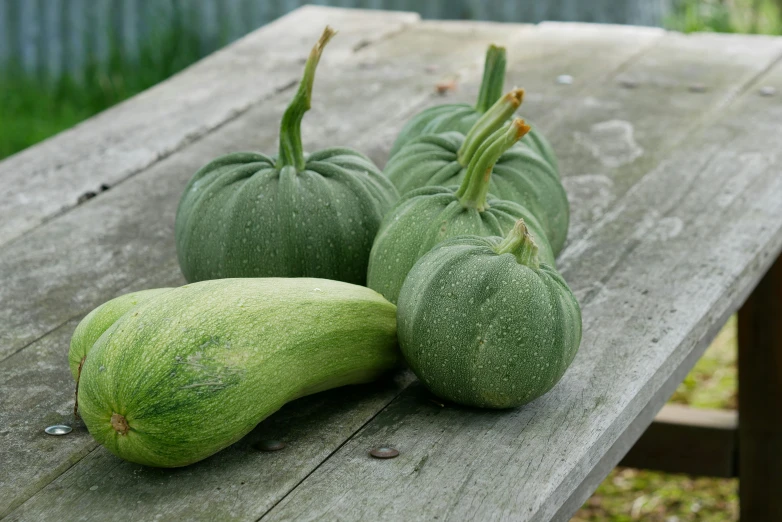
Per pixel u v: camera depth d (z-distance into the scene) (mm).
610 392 1269
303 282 1219
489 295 1193
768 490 2025
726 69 2096
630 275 1459
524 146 1432
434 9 3770
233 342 1148
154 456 1138
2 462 1187
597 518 2330
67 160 1731
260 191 1327
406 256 1277
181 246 1354
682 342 1350
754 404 1994
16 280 1464
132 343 1135
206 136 1814
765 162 1716
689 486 2484
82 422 1239
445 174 1386
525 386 1207
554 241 1413
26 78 3658
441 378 1214
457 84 2021
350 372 1229
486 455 1189
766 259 1544
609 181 1674
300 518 1128
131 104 1933
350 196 1342
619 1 3672
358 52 2227
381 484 1159
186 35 3762
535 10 3713
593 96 1957
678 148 1760
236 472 1171
